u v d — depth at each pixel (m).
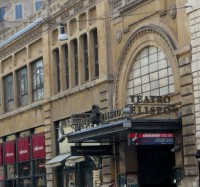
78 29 39.16
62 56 41.50
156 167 33.84
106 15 35.59
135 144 28.52
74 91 39.03
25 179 47.75
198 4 27.25
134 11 33.06
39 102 44.59
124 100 34.31
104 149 34.00
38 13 46.00
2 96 52.03
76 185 39.44
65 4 40.41
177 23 29.08
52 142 42.75
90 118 32.66
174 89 29.97
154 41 31.52
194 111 27.55
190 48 27.70
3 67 52.06
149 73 32.44
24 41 47.38
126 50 33.97
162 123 28.73
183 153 28.58
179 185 28.42
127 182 33.25
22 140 47.78
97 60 37.31
